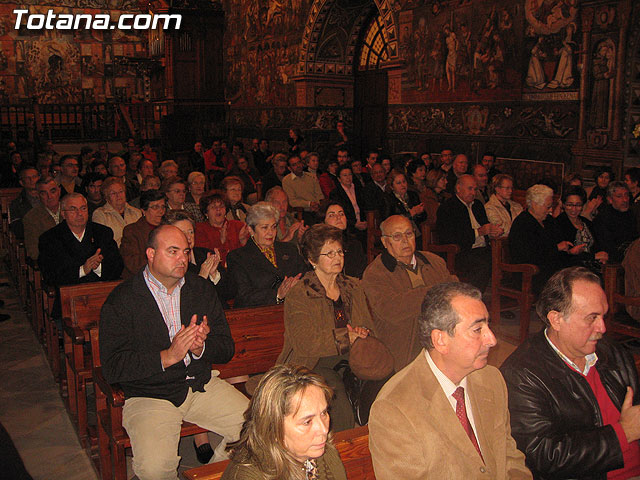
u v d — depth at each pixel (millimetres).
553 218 6320
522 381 2555
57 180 9539
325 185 10188
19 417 4492
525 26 10484
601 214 6598
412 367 2207
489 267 6668
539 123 10438
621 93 9031
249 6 19500
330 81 17312
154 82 22719
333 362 3463
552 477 2529
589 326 2488
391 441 2094
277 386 1879
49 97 23234
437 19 12398
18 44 22547
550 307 2564
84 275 5133
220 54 21391
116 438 3297
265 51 18844
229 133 21609
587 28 9398
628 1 8773
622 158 9094
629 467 2699
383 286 4023
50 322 4949
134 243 5504
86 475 3730
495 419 2248
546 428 2496
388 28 13945
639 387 2754
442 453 2084
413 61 13234
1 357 5656
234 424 3387
